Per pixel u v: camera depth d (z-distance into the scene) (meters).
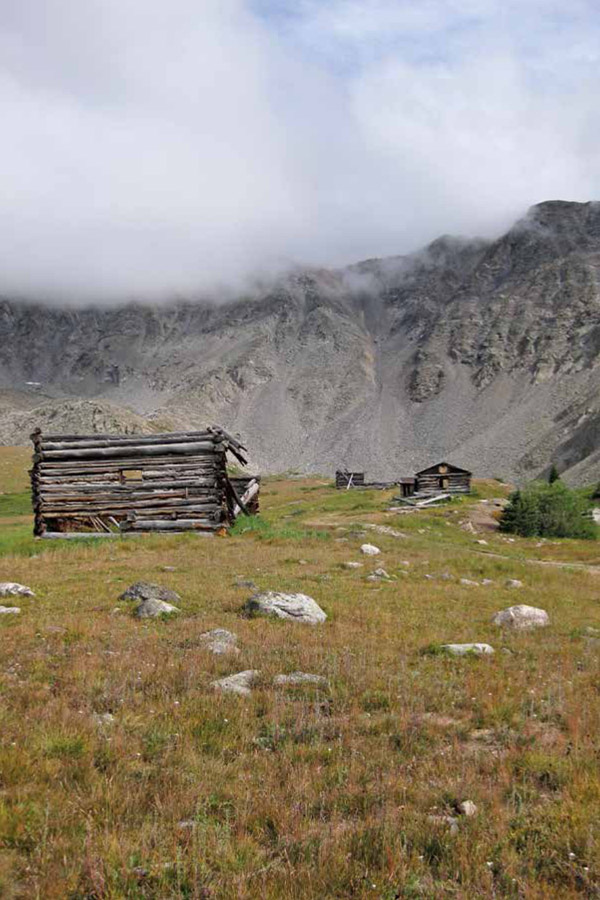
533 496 56.62
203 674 10.30
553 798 6.81
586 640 14.55
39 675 9.98
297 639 12.82
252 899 5.03
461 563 27.28
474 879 5.36
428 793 6.74
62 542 30.27
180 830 5.84
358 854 5.66
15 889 4.98
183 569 21.75
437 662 11.89
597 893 5.23
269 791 6.67
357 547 29.42
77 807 6.10
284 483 147.25
